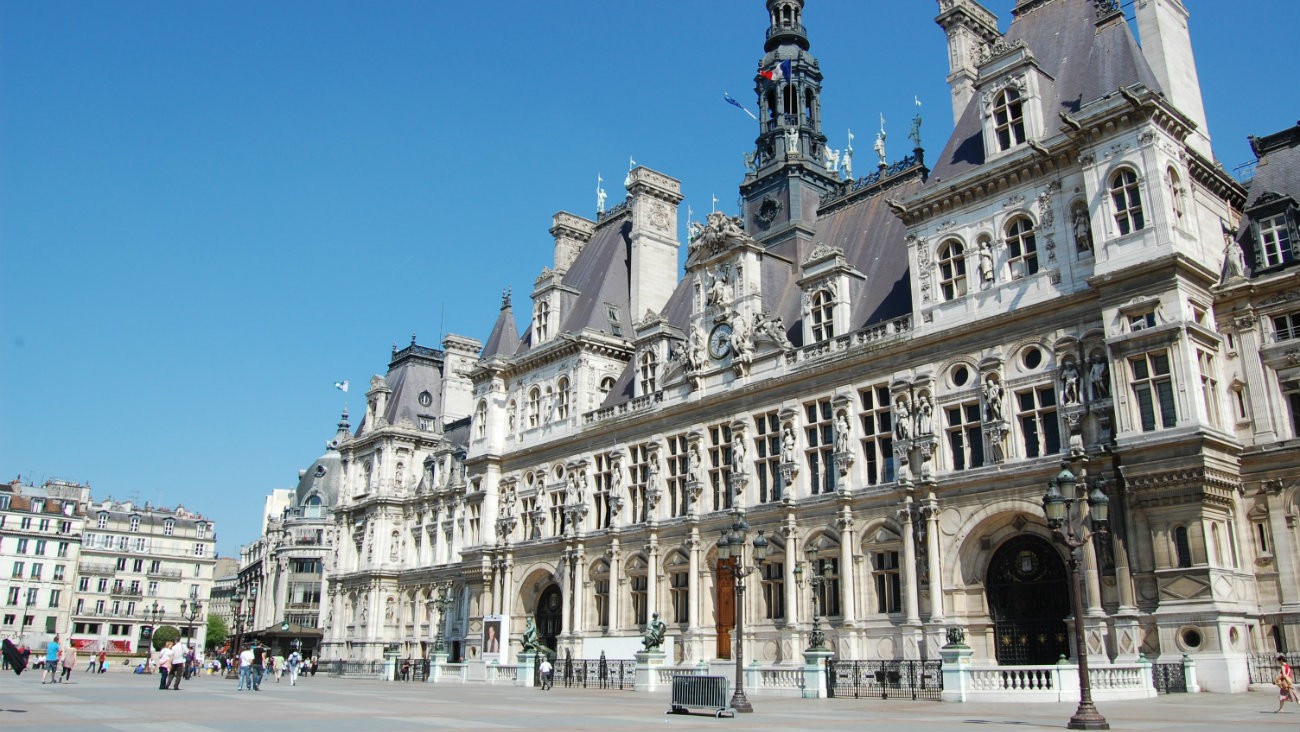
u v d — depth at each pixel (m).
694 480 59.34
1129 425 39.59
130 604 161.50
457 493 87.56
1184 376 38.41
